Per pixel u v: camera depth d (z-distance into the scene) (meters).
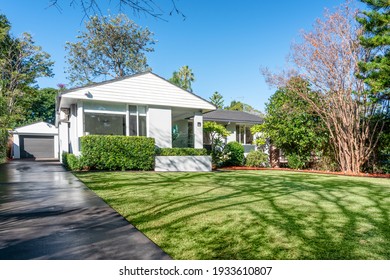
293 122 14.10
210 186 6.71
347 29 11.81
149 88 12.23
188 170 12.22
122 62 30.28
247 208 4.24
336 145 12.90
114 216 3.69
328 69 12.39
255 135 19.08
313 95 13.36
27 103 25.61
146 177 8.48
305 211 4.10
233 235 2.97
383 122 11.34
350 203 4.77
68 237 2.84
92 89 10.90
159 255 2.42
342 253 2.52
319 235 3.00
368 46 10.48
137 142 11.13
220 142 16.05
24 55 22.61
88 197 4.99
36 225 3.25
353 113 11.89
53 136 25.03
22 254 2.40
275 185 7.09
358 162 11.95
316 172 12.30
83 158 10.09
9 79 22.53
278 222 3.47
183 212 3.94
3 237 2.82
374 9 10.41
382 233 3.09
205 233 3.02
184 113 14.96
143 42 30.83
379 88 9.91
